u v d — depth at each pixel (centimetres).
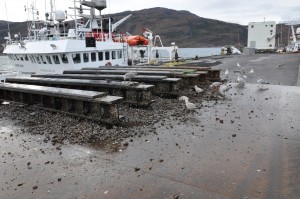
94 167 502
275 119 748
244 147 561
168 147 579
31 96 973
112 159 532
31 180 464
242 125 709
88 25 2303
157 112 850
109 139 637
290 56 3441
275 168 464
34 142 646
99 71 1375
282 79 1528
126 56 2267
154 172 471
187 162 504
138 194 407
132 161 519
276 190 398
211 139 615
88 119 764
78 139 646
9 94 1089
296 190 396
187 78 1199
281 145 564
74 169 497
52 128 741
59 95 802
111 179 455
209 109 879
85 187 434
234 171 461
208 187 415
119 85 902
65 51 1680
